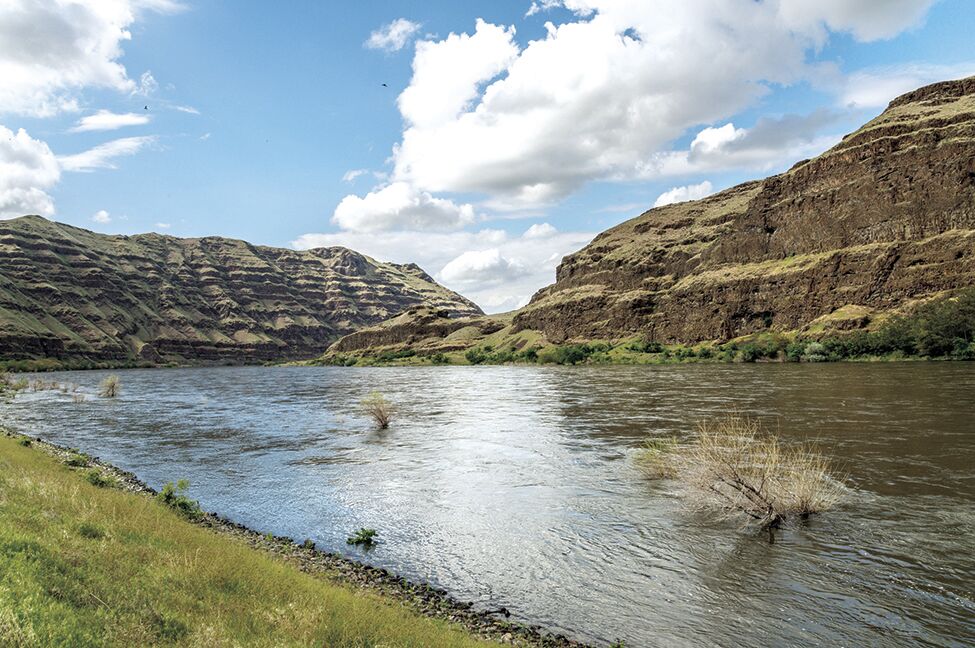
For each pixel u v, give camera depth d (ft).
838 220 643.45
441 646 37.83
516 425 168.04
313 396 311.06
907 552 60.29
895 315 512.22
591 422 166.09
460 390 332.39
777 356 539.29
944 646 42.63
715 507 76.84
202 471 111.34
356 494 92.12
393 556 64.44
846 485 85.46
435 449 131.13
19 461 87.15
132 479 102.83
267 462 119.75
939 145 570.87
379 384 430.20
